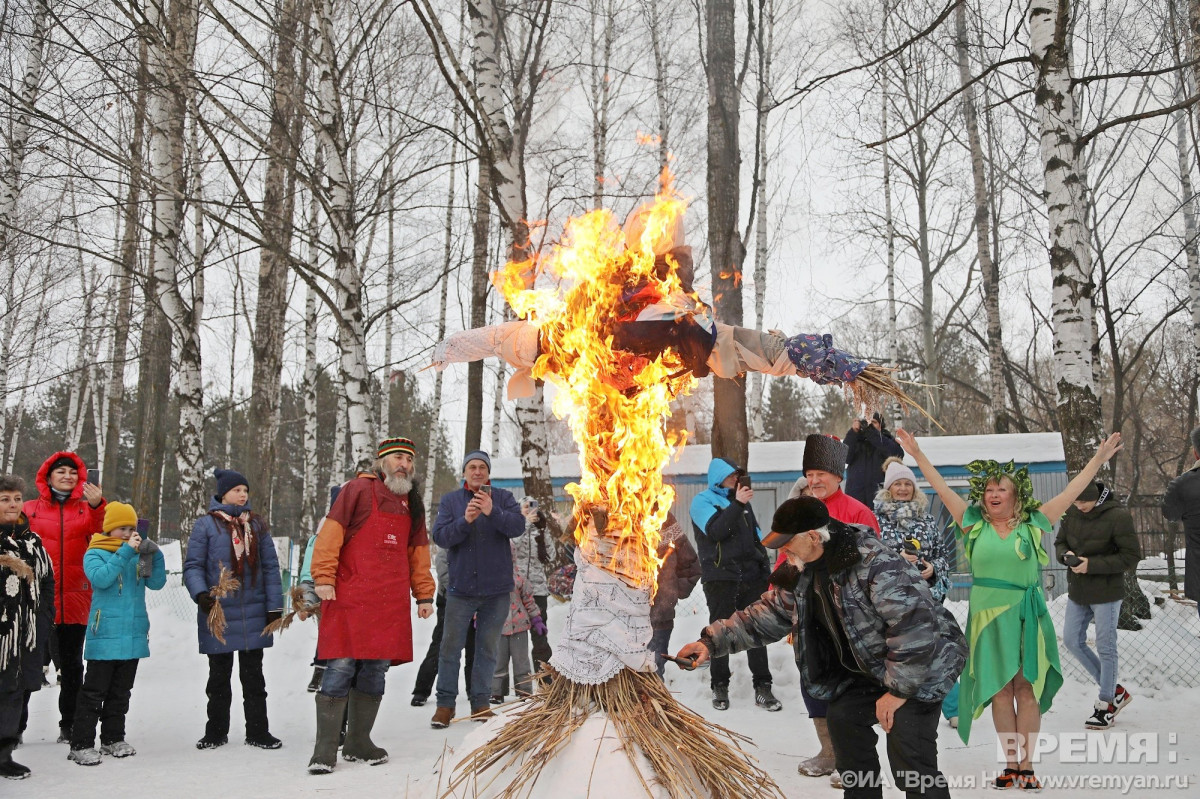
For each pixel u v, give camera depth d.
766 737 6.53
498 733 3.89
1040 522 5.43
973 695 5.41
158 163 13.72
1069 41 9.93
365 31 12.01
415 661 10.09
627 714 3.63
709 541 7.51
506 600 6.98
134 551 6.23
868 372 3.21
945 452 15.13
